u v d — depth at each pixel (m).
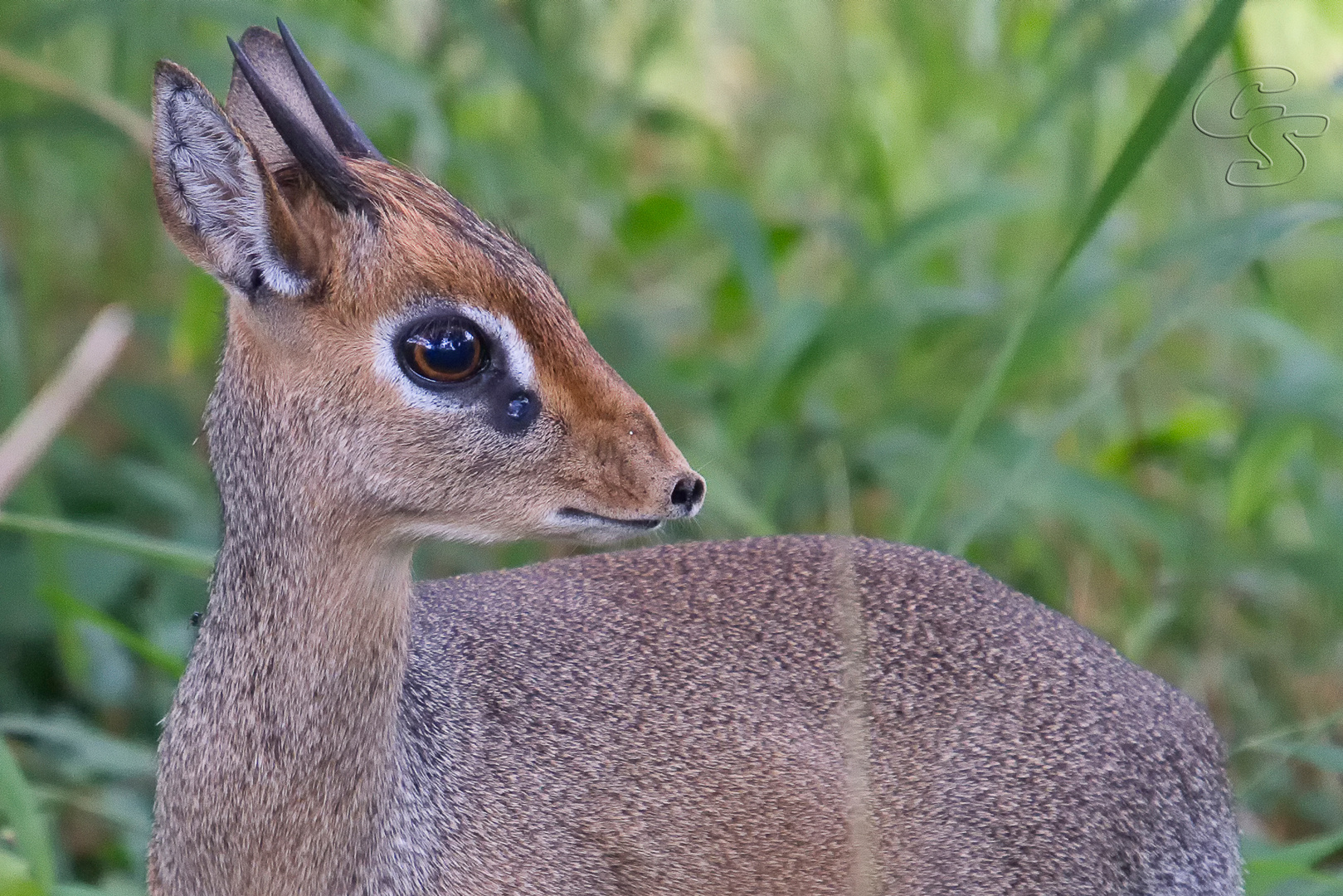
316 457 7.06
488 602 8.35
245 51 8.05
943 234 13.19
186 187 6.92
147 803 9.98
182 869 7.38
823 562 8.68
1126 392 13.82
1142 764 8.21
